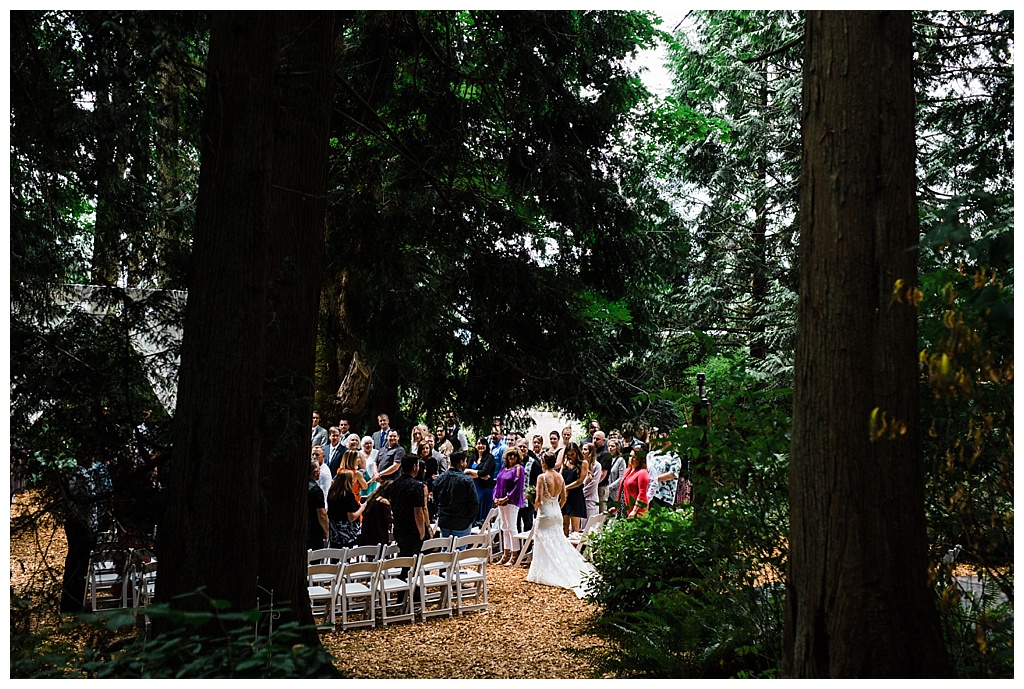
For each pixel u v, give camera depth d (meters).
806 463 3.57
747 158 19.36
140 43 6.39
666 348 17.45
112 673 3.59
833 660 3.40
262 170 4.52
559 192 10.25
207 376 4.38
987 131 10.06
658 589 7.22
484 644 8.20
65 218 7.39
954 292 3.77
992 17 10.11
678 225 13.44
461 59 10.40
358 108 9.30
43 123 6.49
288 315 6.12
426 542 9.64
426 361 10.90
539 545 11.55
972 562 4.75
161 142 7.61
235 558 4.33
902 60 3.61
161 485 6.22
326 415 14.85
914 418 3.47
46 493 6.12
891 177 3.52
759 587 5.41
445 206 9.84
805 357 3.61
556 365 10.52
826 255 3.56
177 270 6.89
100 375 6.32
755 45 18.19
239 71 4.50
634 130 13.08
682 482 9.38
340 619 9.03
